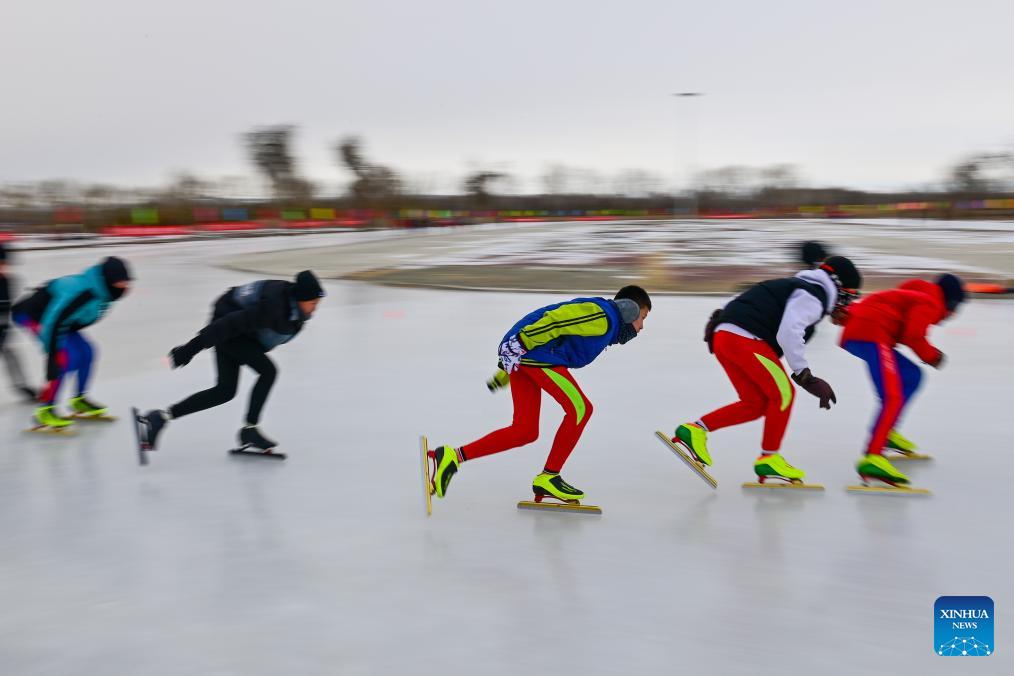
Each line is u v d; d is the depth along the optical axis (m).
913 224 49.59
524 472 4.51
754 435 5.13
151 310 11.51
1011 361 7.25
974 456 4.68
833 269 4.03
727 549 3.45
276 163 60.62
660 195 109.00
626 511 3.91
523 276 15.91
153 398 6.29
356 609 2.91
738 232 37.50
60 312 5.11
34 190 59.88
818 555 3.37
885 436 4.13
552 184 108.69
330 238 38.62
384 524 3.75
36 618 2.86
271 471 4.55
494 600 2.98
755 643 2.66
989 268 16.08
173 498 4.11
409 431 5.35
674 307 11.02
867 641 2.67
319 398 6.23
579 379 6.75
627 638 2.70
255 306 4.29
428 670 2.51
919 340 4.22
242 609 2.92
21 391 6.23
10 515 3.88
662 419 5.56
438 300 12.41
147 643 2.68
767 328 4.04
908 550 3.42
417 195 91.50
